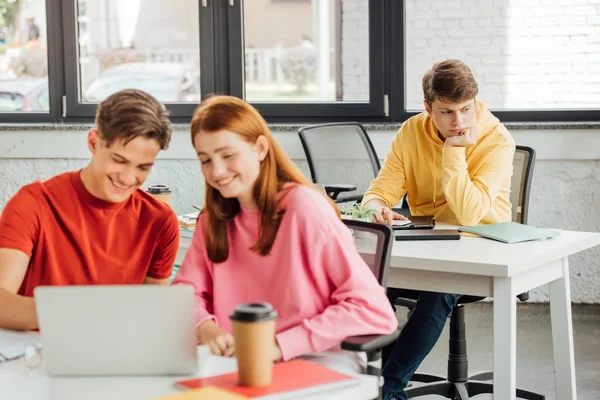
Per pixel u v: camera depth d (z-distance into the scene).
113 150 1.88
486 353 4.08
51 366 1.56
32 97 5.18
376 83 5.00
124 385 1.52
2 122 5.19
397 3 4.96
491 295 2.56
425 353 2.92
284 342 1.71
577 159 4.75
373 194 3.49
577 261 4.89
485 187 3.16
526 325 4.55
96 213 2.04
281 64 5.10
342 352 1.80
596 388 3.58
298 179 1.90
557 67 4.96
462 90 3.07
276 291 1.88
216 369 1.61
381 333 1.78
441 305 2.92
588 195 4.79
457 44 5.04
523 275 2.59
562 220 4.83
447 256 2.58
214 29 5.05
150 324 1.53
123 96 1.89
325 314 1.77
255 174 1.84
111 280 2.07
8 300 1.88
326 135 4.54
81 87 5.17
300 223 1.85
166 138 1.93
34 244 2.03
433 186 3.37
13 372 1.61
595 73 4.93
